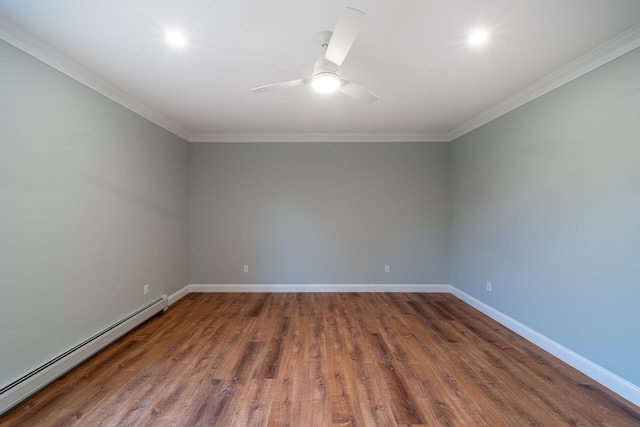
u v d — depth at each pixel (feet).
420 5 5.05
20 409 5.64
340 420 5.47
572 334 7.33
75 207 7.25
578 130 7.12
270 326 9.82
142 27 5.64
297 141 13.84
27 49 5.96
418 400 6.05
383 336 9.07
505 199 9.82
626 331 6.10
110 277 8.50
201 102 9.67
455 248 13.38
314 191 13.93
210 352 8.00
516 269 9.32
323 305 12.01
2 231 5.58
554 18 5.40
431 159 13.91
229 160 13.85
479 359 7.69
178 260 12.77
